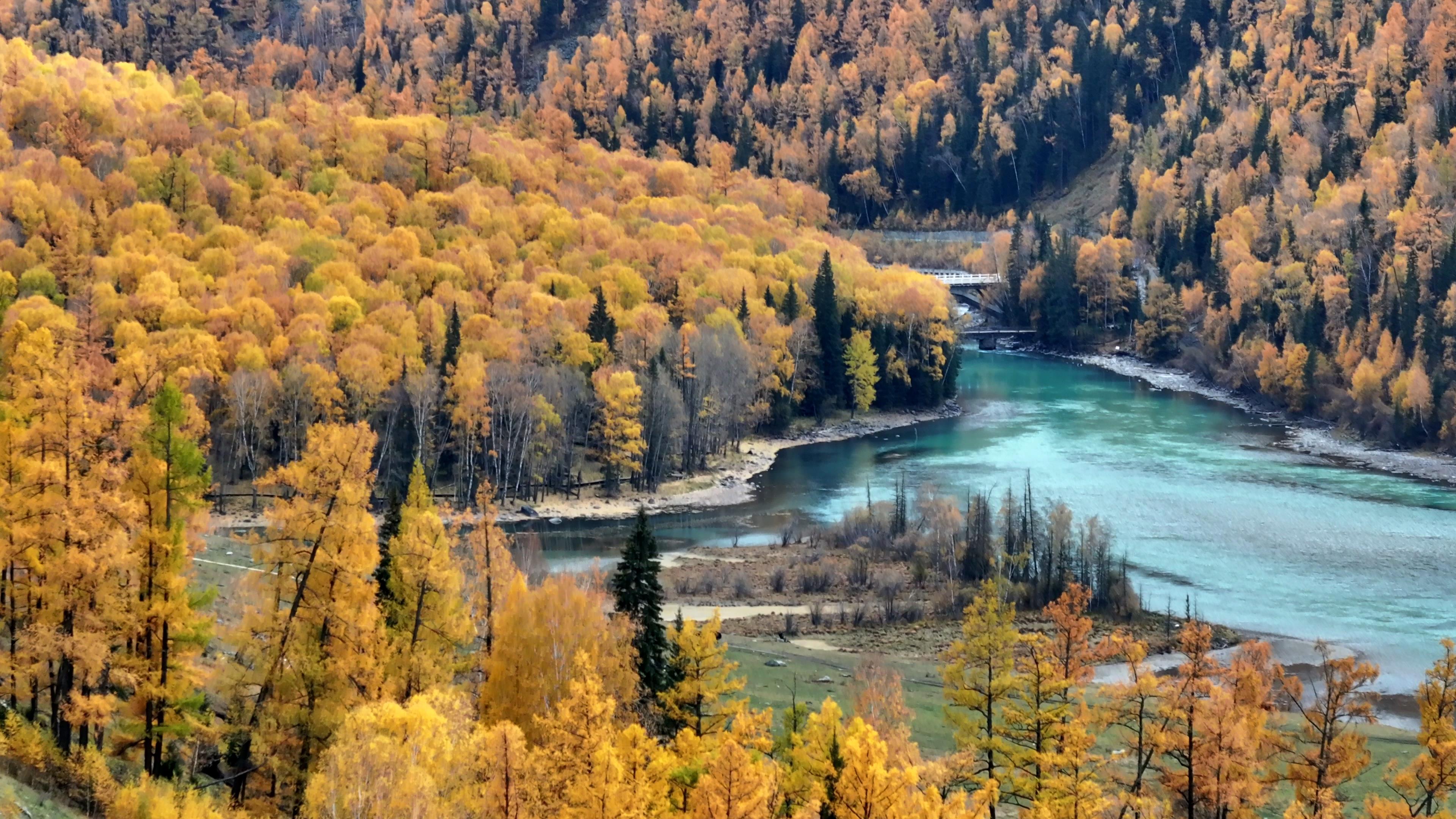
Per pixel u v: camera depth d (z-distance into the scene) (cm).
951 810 5988
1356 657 11200
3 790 4812
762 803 5738
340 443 6197
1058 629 8394
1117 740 9125
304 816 5325
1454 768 7419
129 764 5928
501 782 5159
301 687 6062
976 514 14688
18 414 6056
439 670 6650
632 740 5909
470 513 7756
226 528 15250
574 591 7112
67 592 5638
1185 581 14125
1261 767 8006
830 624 12525
